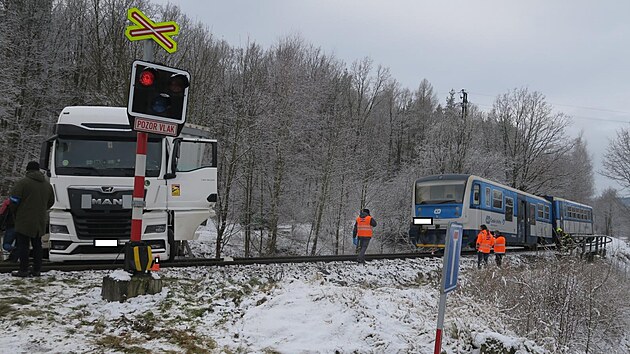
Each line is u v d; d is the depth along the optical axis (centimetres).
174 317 654
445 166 3862
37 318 600
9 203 874
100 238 905
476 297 1048
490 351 673
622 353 1228
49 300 681
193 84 3038
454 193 1975
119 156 956
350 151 3384
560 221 2991
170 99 691
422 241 2034
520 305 1049
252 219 2917
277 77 2961
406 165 4091
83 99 3008
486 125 4981
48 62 2947
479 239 1625
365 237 1491
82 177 915
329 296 721
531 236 2562
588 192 6475
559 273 1147
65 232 899
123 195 916
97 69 2902
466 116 4172
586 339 1126
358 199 3466
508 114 4844
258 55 3091
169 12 3375
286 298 715
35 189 799
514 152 4800
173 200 994
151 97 679
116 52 2897
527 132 4759
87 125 959
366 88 4903
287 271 1199
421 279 1478
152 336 579
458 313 804
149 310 671
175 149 996
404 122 6328
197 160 1048
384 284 1323
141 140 710
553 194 4862
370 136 5062
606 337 1240
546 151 4728
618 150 4578
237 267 1153
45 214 820
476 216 1970
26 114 2738
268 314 659
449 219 1959
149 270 739
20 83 2678
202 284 861
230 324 646
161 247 956
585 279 1209
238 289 836
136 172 716
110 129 963
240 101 2717
